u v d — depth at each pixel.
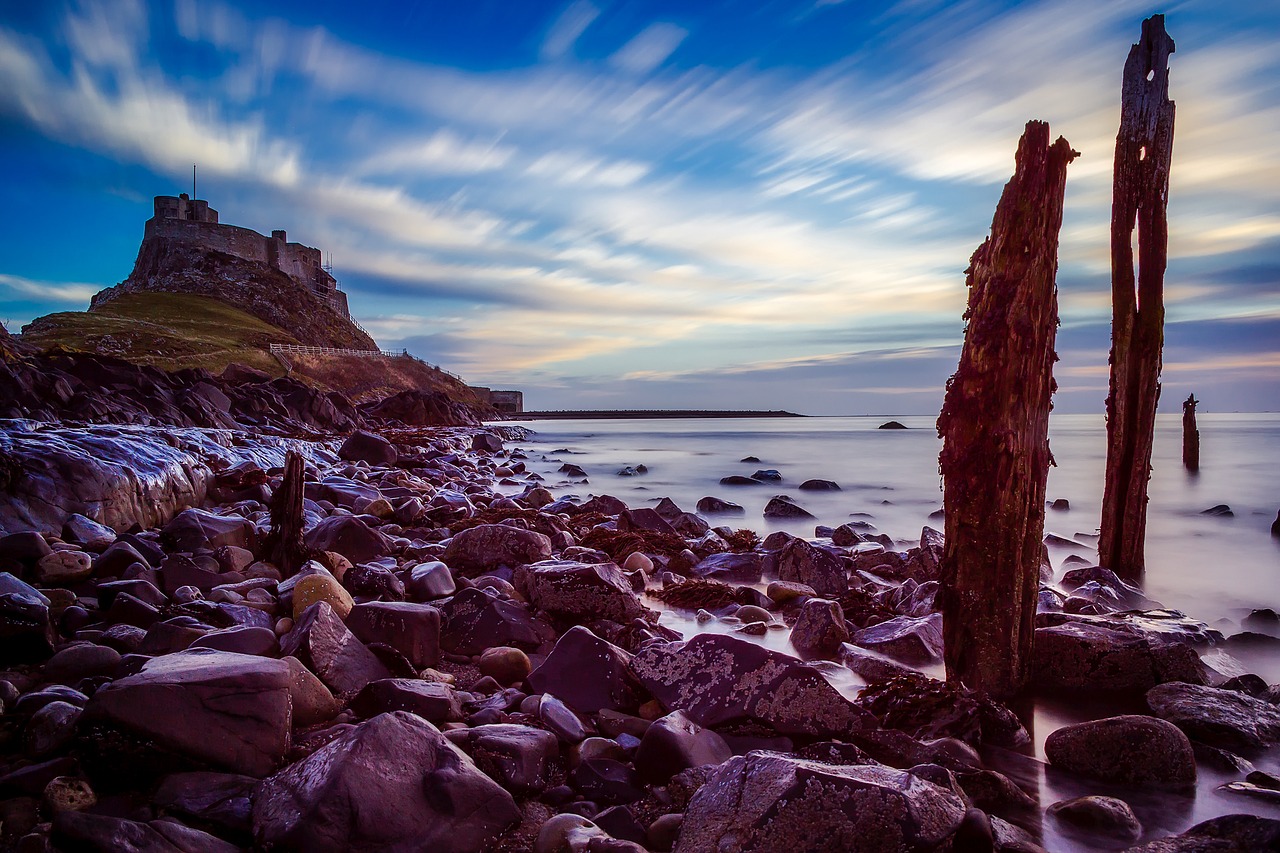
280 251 147.62
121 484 10.79
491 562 8.81
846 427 104.50
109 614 6.10
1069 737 5.02
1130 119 11.46
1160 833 4.21
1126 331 11.62
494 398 167.38
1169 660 6.27
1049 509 20.53
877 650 7.04
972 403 5.99
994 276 5.92
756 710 4.87
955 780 4.14
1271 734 5.36
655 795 4.14
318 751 3.85
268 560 8.51
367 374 108.19
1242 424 110.25
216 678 4.13
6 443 10.40
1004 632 5.97
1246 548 14.99
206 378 40.88
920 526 17.25
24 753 4.12
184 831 3.38
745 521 17.56
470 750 4.25
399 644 5.86
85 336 86.88
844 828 3.37
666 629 7.16
